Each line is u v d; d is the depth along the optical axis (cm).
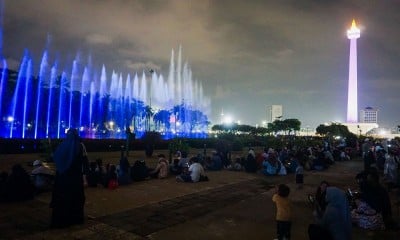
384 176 1552
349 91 13338
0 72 4356
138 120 6681
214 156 1908
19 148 2220
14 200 939
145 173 1413
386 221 825
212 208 973
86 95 5453
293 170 1859
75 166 759
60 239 671
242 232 764
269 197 1164
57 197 742
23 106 4391
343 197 606
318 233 596
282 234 701
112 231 732
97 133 5231
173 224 803
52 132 4447
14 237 673
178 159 1659
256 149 4075
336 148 2978
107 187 1202
